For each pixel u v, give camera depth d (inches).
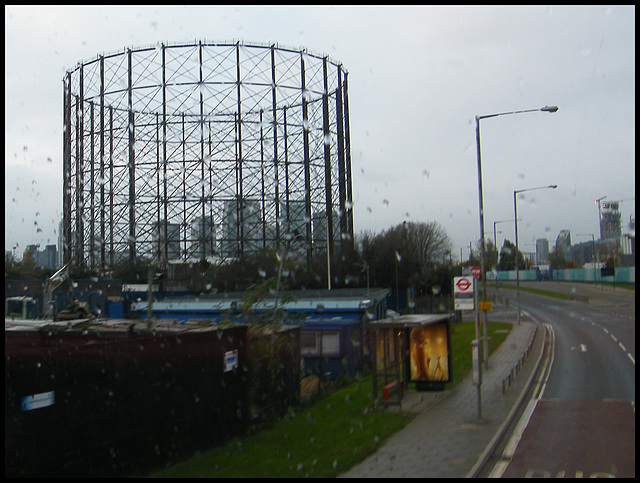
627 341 982.4
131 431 284.5
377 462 292.7
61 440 251.9
